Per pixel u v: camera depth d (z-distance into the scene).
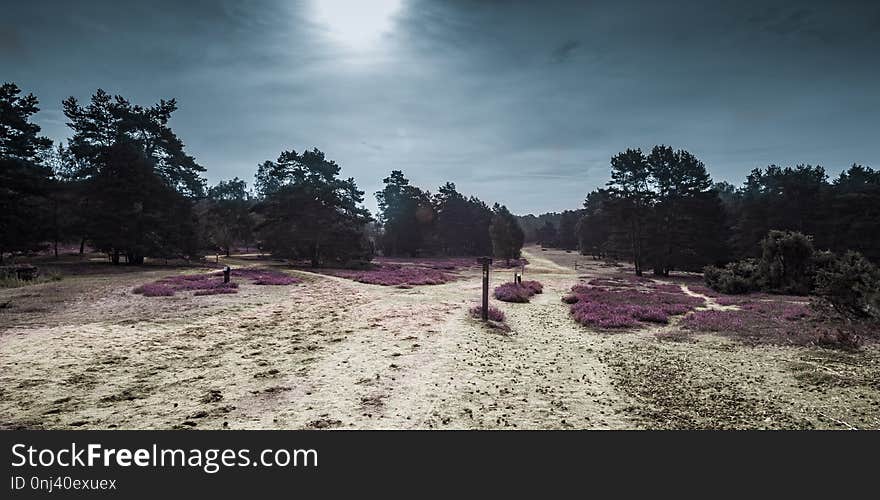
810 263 27.91
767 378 9.45
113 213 38.19
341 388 8.34
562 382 9.19
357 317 16.69
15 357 9.75
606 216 57.06
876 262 50.03
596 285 35.69
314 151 53.75
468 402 7.77
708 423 7.00
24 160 34.69
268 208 54.78
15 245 33.47
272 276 31.61
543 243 150.50
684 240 50.41
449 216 102.12
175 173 47.28
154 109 46.72
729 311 19.84
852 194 54.78
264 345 11.81
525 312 19.92
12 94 34.19
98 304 17.36
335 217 55.50
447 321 16.20
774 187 65.19
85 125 40.12
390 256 94.75
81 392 7.72
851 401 7.89
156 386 8.20
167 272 32.50
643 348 12.70
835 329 14.16
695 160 52.41
